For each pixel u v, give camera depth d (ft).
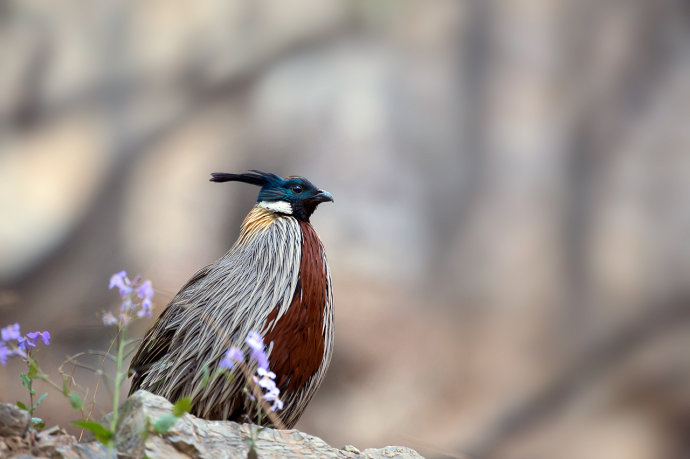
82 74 64.44
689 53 59.52
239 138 61.52
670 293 53.11
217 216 57.82
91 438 13.03
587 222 56.59
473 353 52.06
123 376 12.69
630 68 59.93
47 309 45.47
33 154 61.77
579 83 60.54
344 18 64.59
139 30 65.36
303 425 43.57
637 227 55.52
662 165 56.85
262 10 64.95
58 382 24.08
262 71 63.77
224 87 63.41
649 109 58.70
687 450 47.80
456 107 61.57
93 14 65.57
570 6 61.52
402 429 44.47
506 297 54.65
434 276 55.93
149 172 59.93
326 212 57.88
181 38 65.16
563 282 55.01
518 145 59.93
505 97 61.21
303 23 64.90
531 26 61.87
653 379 49.42
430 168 59.77
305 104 62.23
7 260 52.54
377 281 54.34
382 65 63.05
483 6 62.75
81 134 62.39
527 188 58.54
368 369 48.37
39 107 63.00
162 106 63.46
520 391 50.06
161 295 25.58
